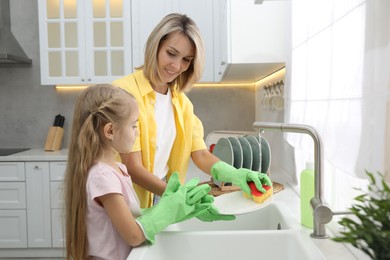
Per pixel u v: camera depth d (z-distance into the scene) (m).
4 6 3.51
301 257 1.05
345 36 1.09
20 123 3.74
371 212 0.58
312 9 1.46
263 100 2.71
